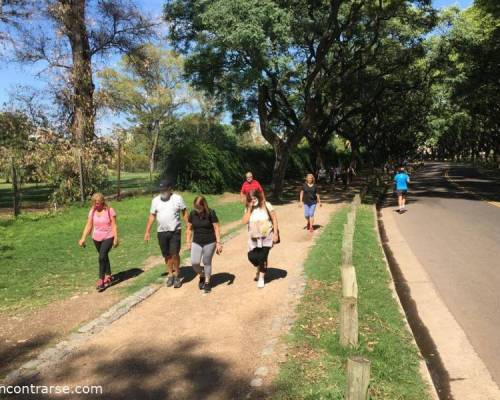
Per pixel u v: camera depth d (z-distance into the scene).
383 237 14.02
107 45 22.03
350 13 24.05
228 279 8.54
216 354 5.36
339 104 34.03
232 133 57.62
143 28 22.27
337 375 4.77
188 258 10.27
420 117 51.56
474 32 27.84
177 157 24.94
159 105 51.97
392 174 49.72
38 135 18.14
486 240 12.73
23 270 9.51
